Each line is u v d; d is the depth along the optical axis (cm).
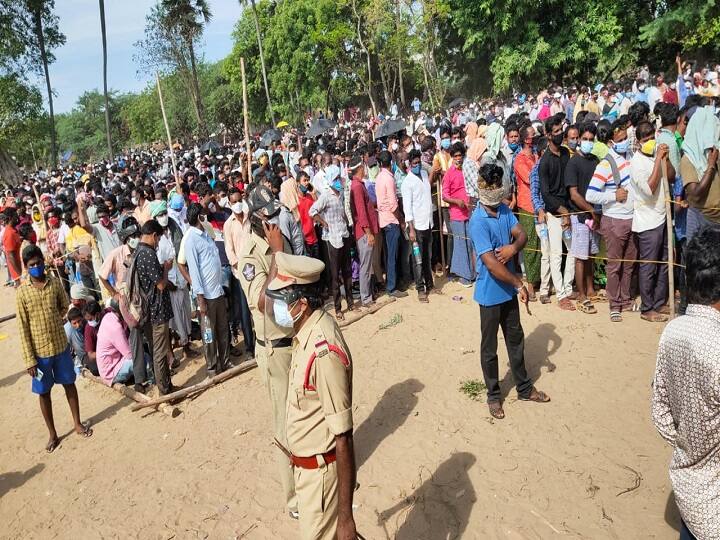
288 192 899
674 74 3209
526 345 668
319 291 328
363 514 451
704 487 280
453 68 4016
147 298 678
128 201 1066
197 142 4334
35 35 4128
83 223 1032
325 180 999
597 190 679
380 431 554
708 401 269
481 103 3334
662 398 297
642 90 2061
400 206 915
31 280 625
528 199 781
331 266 854
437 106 3591
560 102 2270
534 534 407
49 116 4331
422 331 758
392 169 976
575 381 581
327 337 316
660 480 438
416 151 852
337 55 3997
